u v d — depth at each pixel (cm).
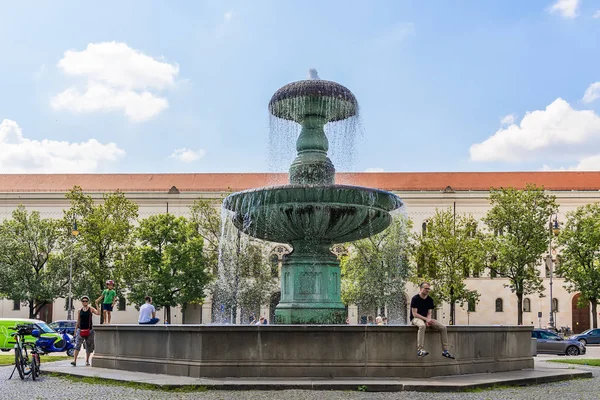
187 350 1360
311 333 1324
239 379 1297
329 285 1647
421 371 1327
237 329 1323
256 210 1614
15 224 5888
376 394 1182
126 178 8050
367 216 1608
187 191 7331
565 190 7281
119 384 1315
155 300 5731
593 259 5556
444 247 5231
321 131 1745
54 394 1201
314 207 1565
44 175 8125
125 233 5578
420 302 1346
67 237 5809
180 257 5741
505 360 1549
